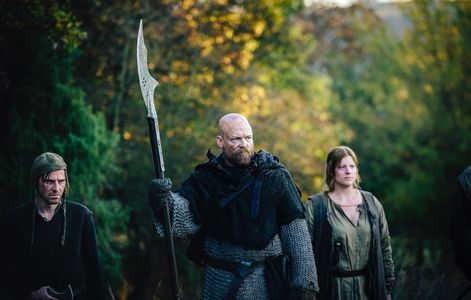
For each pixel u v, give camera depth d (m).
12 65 8.71
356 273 6.01
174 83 14.07
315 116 20.05
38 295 5.05
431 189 22.22
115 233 12.33
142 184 12.73
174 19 14.03
